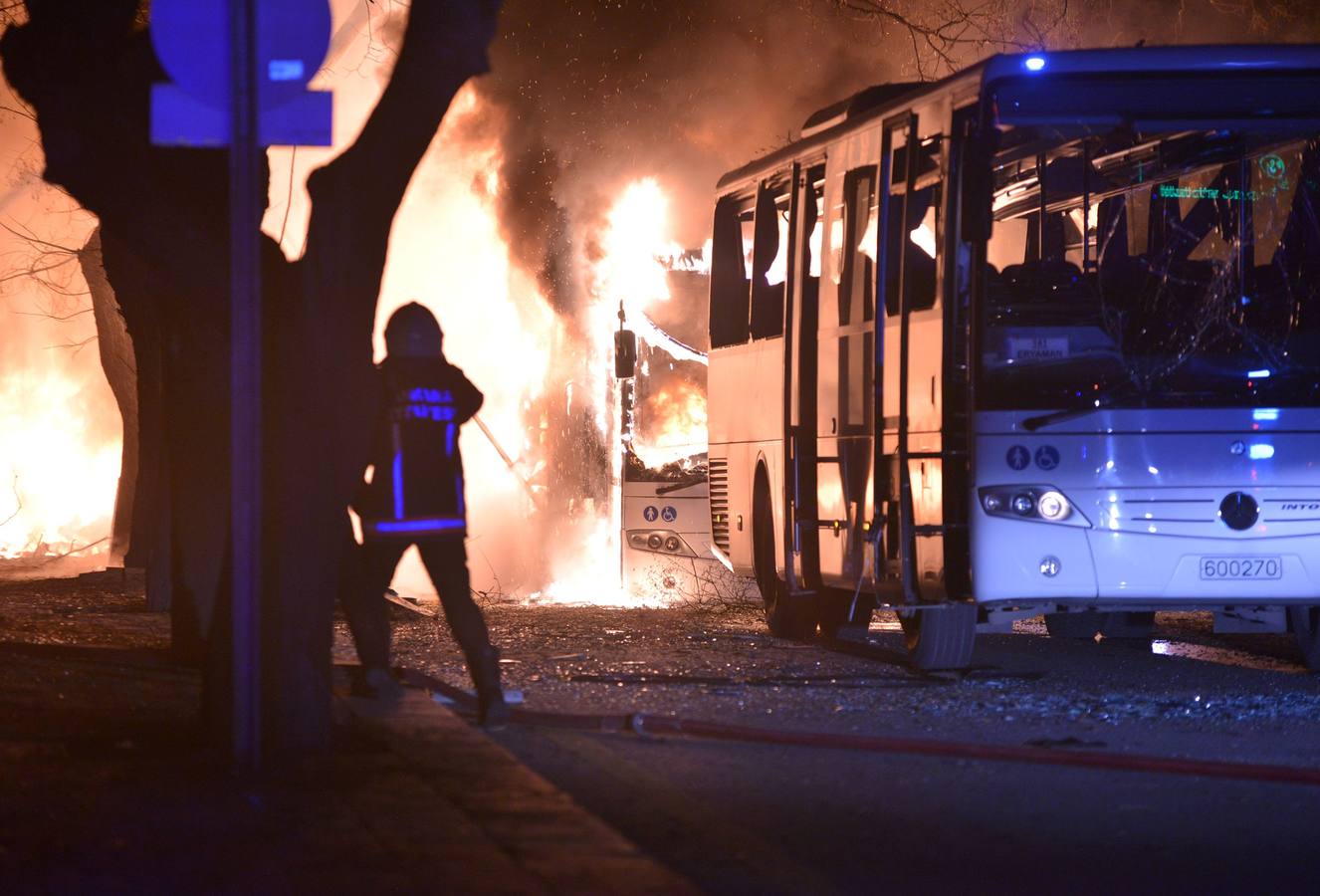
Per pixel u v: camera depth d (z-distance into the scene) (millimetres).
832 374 50500
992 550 42281
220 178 30781
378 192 29391
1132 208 43250
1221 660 50000
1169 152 42938
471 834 22609
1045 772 30609
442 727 31406
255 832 22797
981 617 44625
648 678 42750
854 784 29328
